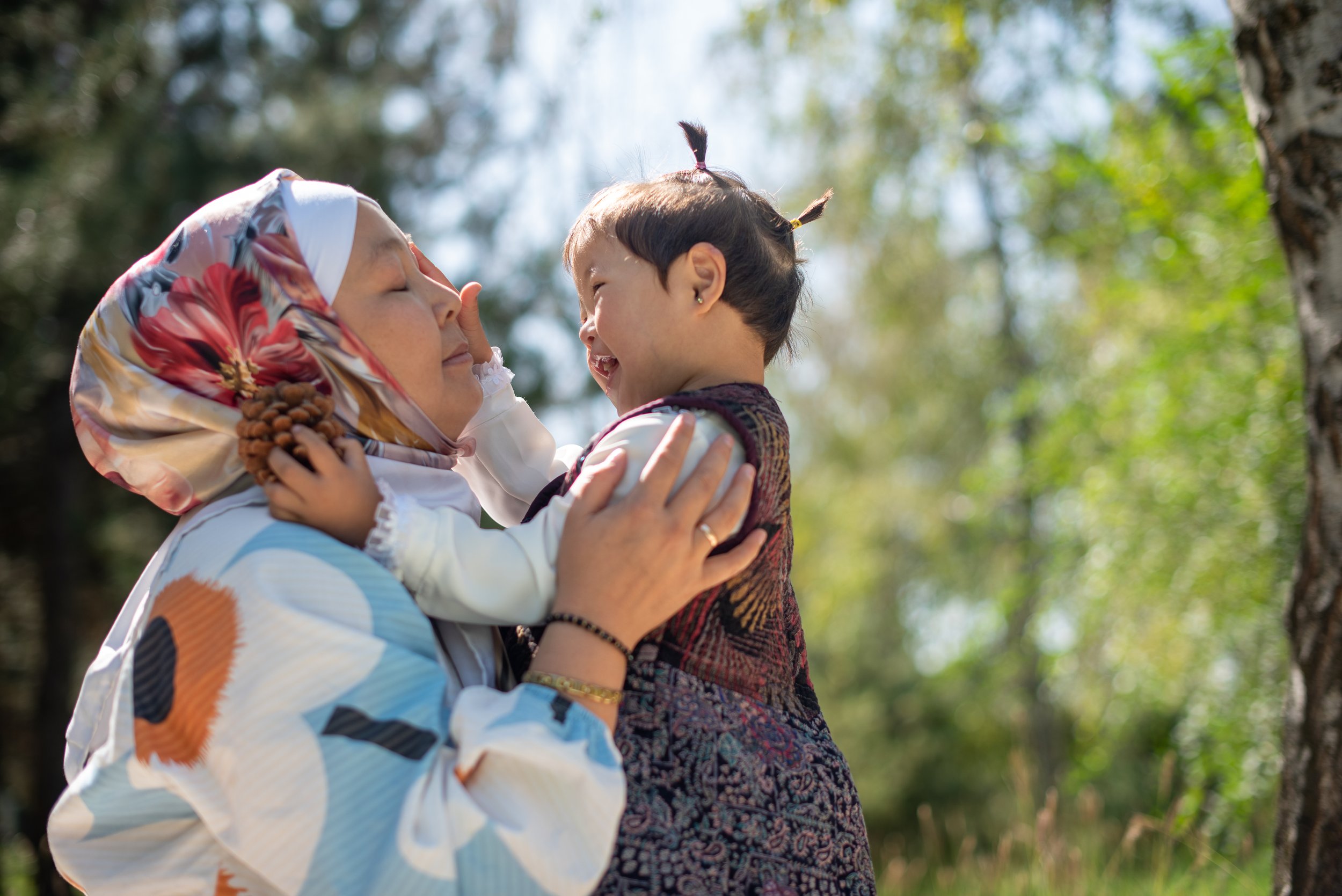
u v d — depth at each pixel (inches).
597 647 44.7
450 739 44.7
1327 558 71.8
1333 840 70.3
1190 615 218.2
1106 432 255.6
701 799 46.7
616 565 45.4
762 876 47.1
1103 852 163.5
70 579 327.3
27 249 259.1
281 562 45.1
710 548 47.4
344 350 51.4
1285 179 72.8
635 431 49.8
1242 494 212.8
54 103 273.3
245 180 301.1
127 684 47.8
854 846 51.4
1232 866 145.4
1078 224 294.2
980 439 451.2
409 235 62.7
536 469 65.0
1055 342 374.0
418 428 54.2
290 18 346.3
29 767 365.4
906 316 435.5
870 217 390.0
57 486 325.1
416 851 40.4
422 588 47.6
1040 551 289.4
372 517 47.5
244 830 42.0
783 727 50.9
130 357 52.3
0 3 281.1
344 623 44.1
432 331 53.8
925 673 563.2
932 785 577.3
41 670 323.3
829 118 304.5
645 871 44.9
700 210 55.3
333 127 316.2
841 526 482.3
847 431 479.5
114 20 286.0
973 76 226.7
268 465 47.6
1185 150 227.0
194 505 54.3
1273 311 210.4
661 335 55.2
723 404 51.3
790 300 58.5
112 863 47.9
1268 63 72.5
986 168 332.5
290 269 50.8
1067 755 416.8
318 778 41.7
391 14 343.3
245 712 42.8
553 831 41.6
